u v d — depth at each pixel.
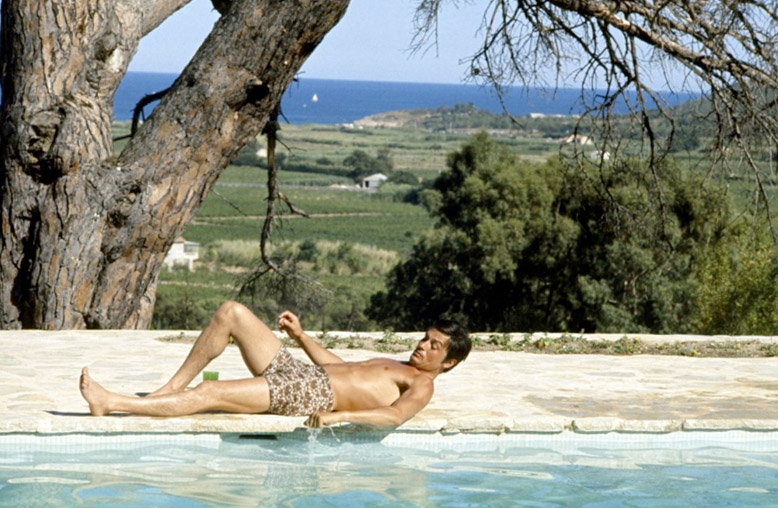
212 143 11.88
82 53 11.84
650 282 29.31
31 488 5.19
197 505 5.01
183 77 11.89
